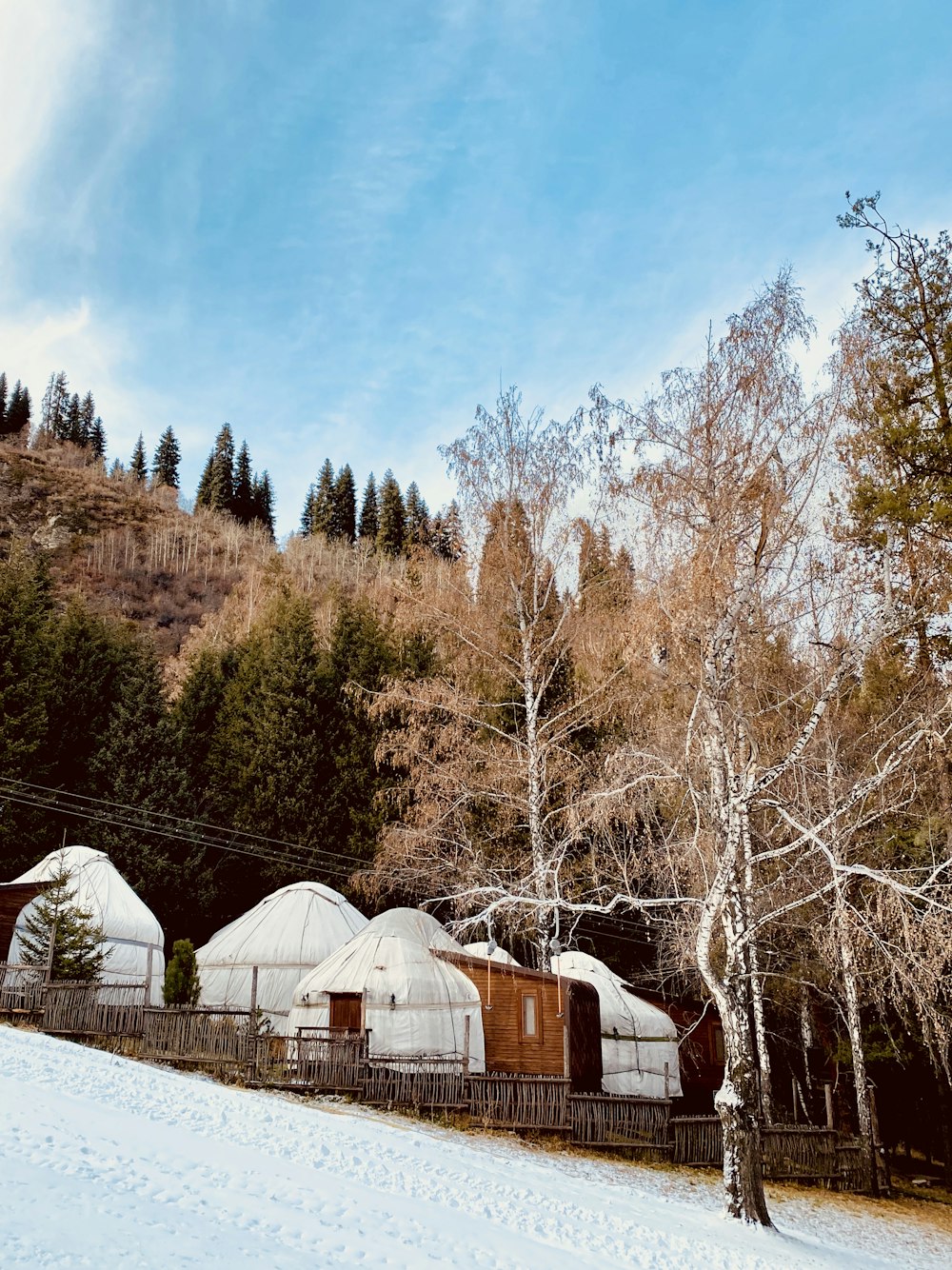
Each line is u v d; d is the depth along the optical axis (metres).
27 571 42.12
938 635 21.33
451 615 26.42
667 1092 26.89
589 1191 15.66
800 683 20.28
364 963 23.77
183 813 38.62
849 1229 18.06
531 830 24.19
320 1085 19.73
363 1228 10.50
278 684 41.31
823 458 18.00
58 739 39.75
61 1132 11.40
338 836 38.59
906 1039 26.66
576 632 25.88
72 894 24.92
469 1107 19.78
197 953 30.31
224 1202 10.18
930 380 23.62
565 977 23.97
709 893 17.53
